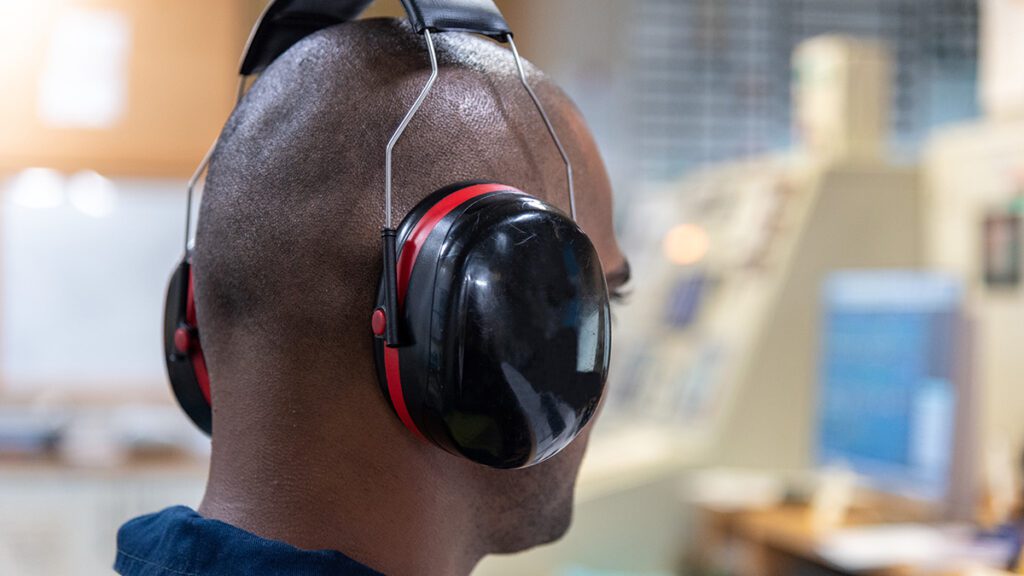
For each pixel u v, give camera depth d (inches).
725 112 174.1
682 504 99.2
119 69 105.3
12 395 119.3
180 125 106.1
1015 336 89.7
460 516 26.4
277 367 25.0
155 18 105.6
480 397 22.4
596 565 97.3
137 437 112.3
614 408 124.0
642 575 98.0
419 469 25.3
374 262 24.4
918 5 171.8
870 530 87.2
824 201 104.3
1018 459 85.0
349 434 24.8
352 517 24.8
